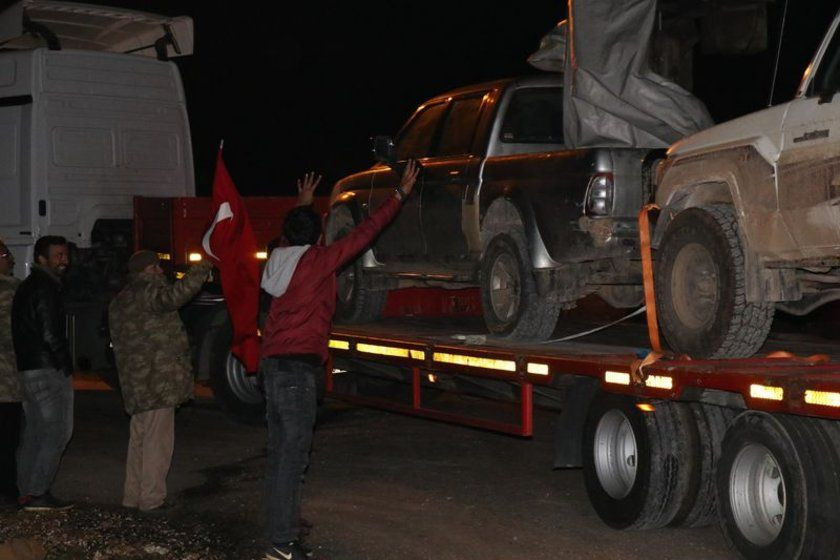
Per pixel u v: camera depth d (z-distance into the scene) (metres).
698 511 6.89
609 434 7.34
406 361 9.05
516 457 9.51
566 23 9.21
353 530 7.34
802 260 6.38
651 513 6.90
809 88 6.34
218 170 7.65
